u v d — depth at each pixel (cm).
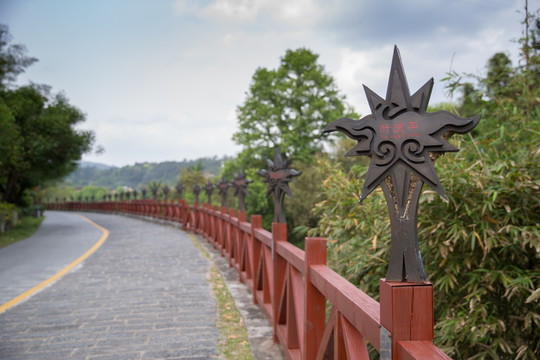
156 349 408
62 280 747
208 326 475
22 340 435
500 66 483
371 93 163
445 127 151
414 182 156
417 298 150
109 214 4075
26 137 2170
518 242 335
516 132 406
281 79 3197
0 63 2108
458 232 327
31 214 3806
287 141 2900
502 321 328
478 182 325
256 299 562
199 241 1299
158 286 683
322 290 254
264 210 2967
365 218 426
